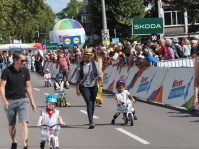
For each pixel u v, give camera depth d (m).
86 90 17.42
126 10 93.31
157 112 20.78
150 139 14.70
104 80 33.66
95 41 111.00
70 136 15.59
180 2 61.47
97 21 96.56
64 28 78.19
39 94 32.22
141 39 96.00
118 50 31.94
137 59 27.92
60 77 24.25
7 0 104.56
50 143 12.48
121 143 14.18
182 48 29.73
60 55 37.09
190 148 13.20
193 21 61.66
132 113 18.03
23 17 124.50
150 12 89.81
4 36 110.00
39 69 65.69
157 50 31.38
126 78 29.36
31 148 13.83
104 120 18.94
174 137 14.90
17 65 13.31
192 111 20.73
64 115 20.84
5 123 18.91
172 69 23.36
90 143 14.30
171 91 23.09
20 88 13.34
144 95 26.12
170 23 89.19
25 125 13.19
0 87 13.23
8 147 14.08
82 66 17.56
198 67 10.24
